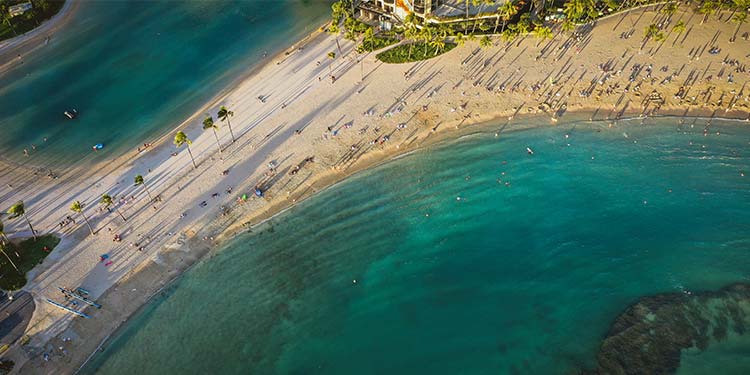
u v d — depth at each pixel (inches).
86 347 3567.9
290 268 4015.8
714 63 5497.1
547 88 5349.4
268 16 6697.8
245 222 4320.9
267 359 3501.5
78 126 5255.9
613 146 4768.7
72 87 5733.3
